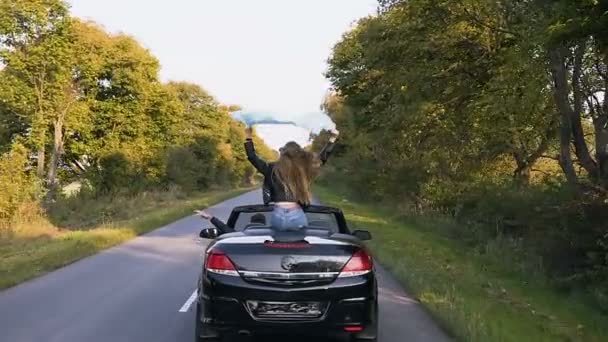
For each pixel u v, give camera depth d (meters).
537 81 16.88
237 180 111.81
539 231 16.09
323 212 7.44
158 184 57.75
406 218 29.58
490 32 20.88
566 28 11.45
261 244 6.13
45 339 7.40
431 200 29.20
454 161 26.95
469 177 25.88
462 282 12.14
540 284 13.21
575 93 17.02
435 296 10.09
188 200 54.34
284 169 6.89
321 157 7.43
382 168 37.56
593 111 17.95
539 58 16.23
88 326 8.06
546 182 19.25
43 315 8.73
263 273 6.05
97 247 17.08
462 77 22.33
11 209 30.47
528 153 24.16
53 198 39.81
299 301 6.02
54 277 12.25
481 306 9.70
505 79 18.17
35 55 38.50
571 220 14.18
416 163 30.72
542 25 13.45
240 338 7.52
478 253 17.81
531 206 17.97
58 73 39.94
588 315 10.53
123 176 49.00
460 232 22.53
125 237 19.94
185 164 64.81
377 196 42.47
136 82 48.56
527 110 18.92
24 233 28.23
